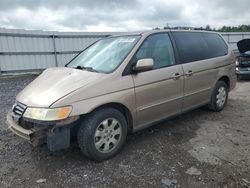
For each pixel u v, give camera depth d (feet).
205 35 17.69
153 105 13.42
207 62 16.76
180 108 15.23
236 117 17.71
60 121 10.34
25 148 13.32
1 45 41.65
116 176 10.66
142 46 13.38
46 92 11.15
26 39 44.21
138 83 12.57
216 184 9.96
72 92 10.74
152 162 11.70
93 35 51.90
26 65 44.83
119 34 15.46
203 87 16.66
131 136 14.61
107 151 11.93
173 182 10.13
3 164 11.79
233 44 67.26
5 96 26.40
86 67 13.42
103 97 11.33
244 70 31.89
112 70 12.16
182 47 15.43
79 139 11.32
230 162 11.56
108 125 11.82
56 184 10.23
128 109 12.35
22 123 11.23
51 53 47.50
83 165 11.57
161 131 15.29
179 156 12.21
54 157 12.33
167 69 14.02
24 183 10.34
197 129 15.60
